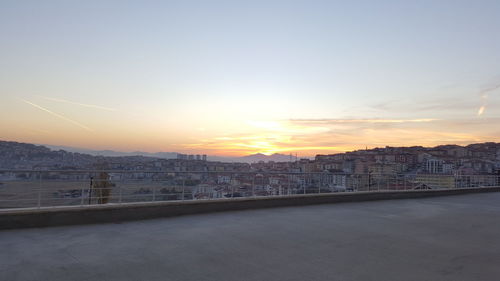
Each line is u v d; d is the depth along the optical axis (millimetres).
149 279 5008
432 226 9828
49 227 8820
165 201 10891
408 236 8367
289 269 5582
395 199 17828
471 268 5797
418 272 5531
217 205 12008
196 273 5312
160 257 6160
